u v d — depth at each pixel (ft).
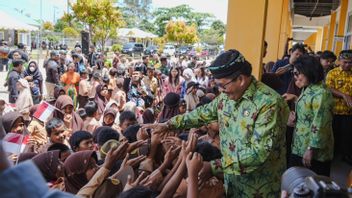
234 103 6.93
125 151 7.43
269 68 23.27
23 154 9.26
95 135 11.35
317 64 10.32
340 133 15.98
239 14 13.66
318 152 10.44
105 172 7.00
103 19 61.36
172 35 98.73
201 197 6.84
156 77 30.68
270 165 6.84
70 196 2.39
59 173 8.32
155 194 7.18
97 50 69.36
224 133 7.19
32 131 14.47
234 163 6.63
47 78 30.40
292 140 11.60
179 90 29.07
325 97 10.10
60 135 12.30
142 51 91.71
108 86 24.54
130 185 6.77
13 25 45.47
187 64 49.62
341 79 15.57
